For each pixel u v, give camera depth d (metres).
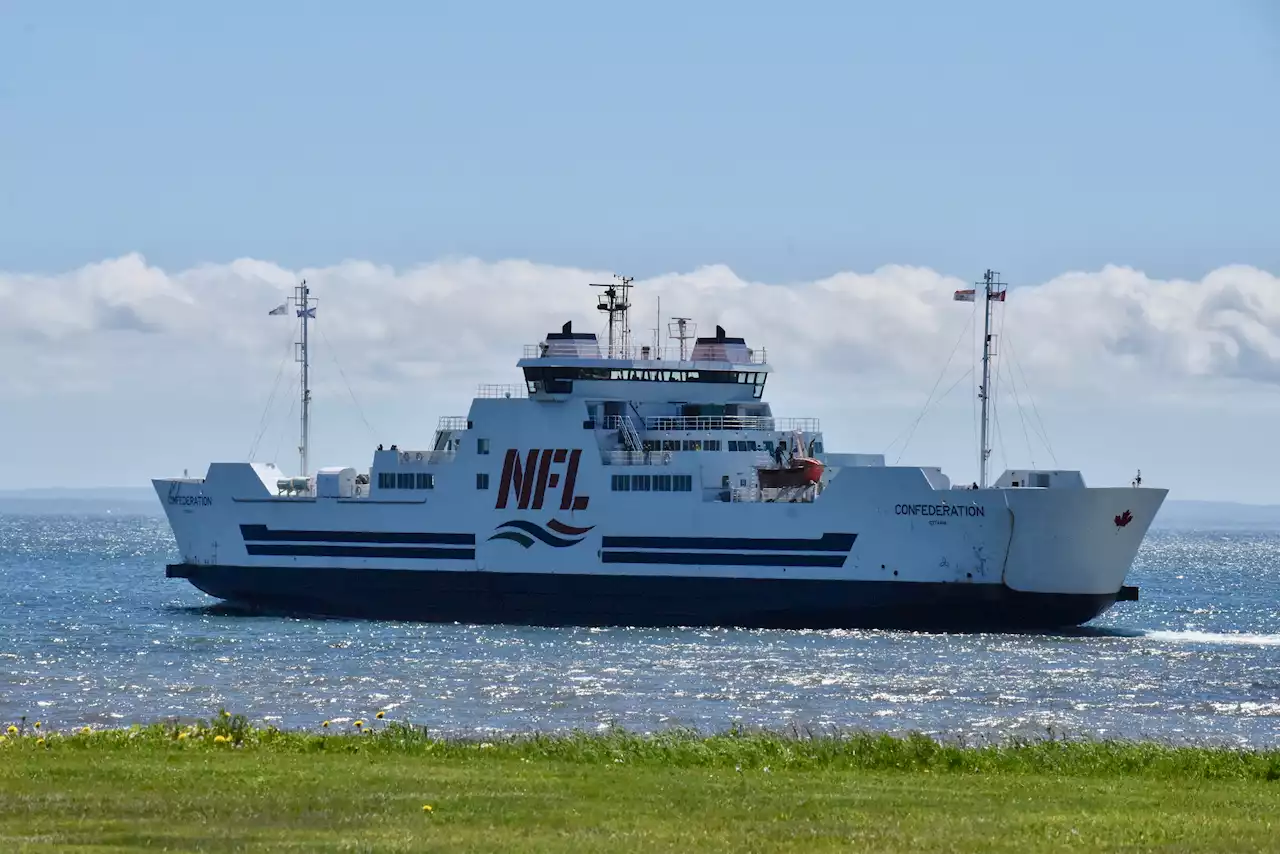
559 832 134.88
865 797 156.00
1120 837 135.75
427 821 138.62
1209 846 132.38
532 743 194.25
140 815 139.75
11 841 127.75
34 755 173.88
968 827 139.62
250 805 144.62
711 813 145.25
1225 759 187.38
